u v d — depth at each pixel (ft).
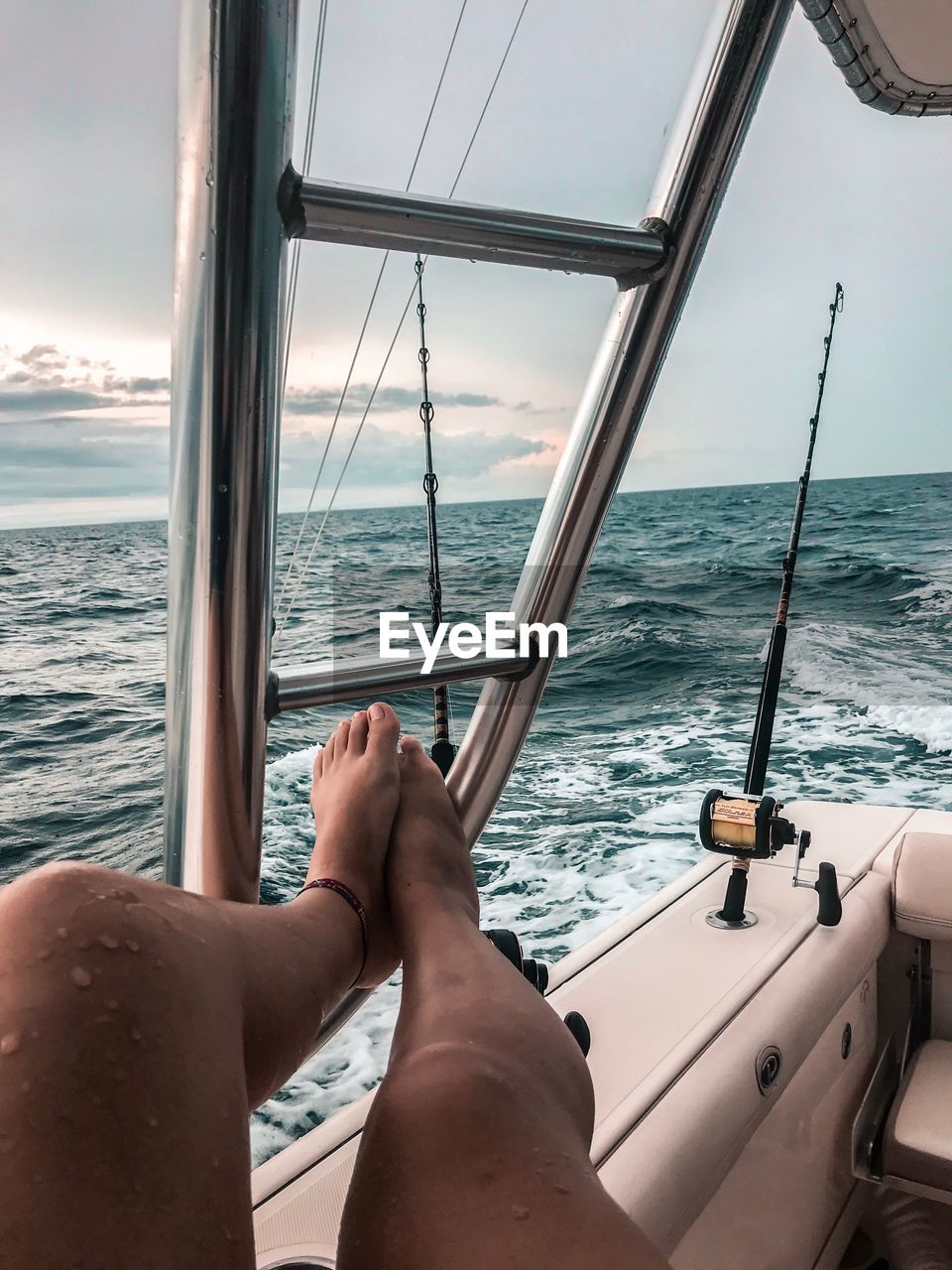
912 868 5.62
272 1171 3.21
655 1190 3.32
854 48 3.17
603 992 4.52
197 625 1.82
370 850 2.79
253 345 1.65
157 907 1.49
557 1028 1.93
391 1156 1.52
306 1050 1.76
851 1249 5.29
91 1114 1.16
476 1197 1.41
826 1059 4.91
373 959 2.60
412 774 3.23
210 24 1.47
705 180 2.19
